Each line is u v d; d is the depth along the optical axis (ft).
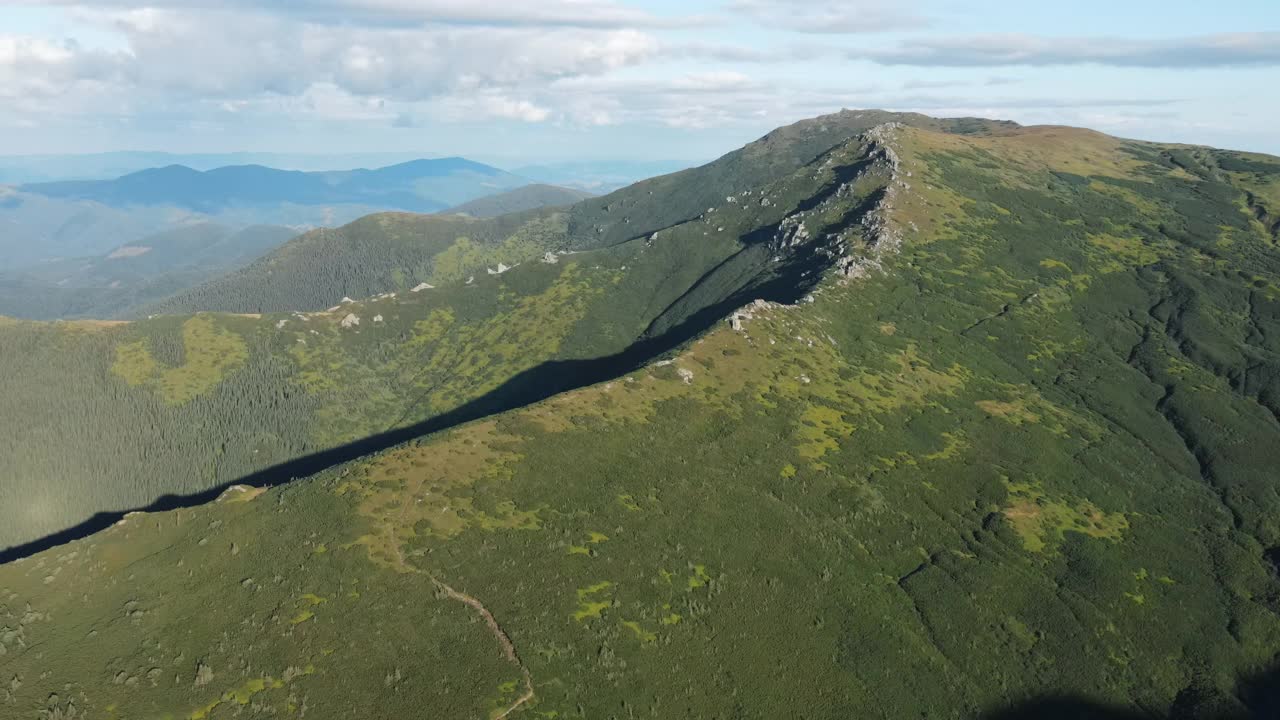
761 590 487.20
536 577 453.99
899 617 491.72
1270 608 532.73
